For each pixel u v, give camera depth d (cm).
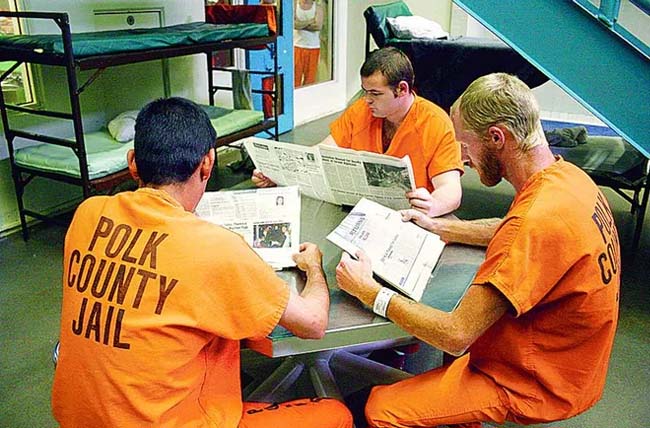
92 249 107
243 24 391
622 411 193
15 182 304
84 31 341
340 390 181
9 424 183
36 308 249
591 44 220
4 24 302
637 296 266
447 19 630
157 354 99
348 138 222
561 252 113
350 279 131
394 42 464
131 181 345
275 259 145
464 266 150
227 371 116
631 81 219
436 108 208
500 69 440
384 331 126
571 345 122
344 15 613
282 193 169
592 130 543
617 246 127
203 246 102
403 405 135
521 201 120
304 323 114
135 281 101
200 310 101
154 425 101
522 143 119
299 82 585
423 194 172
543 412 126
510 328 125
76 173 280
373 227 155
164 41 302
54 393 108
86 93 354
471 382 131
